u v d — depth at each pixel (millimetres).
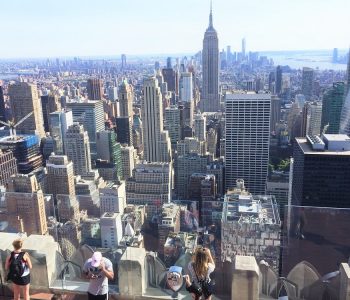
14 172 105625
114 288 12375
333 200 67875
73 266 12914
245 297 11445
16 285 11562
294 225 12633
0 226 14102
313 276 12156
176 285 11992
